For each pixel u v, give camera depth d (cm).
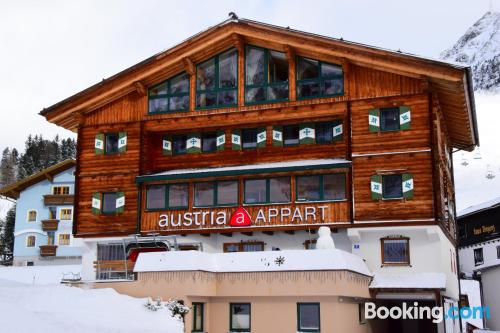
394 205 2617
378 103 2705
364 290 2462
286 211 2758
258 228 2777
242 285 2289
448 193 3241
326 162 2736
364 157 2686
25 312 1594
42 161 14338
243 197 2830
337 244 2742
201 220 2859
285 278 2239
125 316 1923
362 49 2675
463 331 3819
